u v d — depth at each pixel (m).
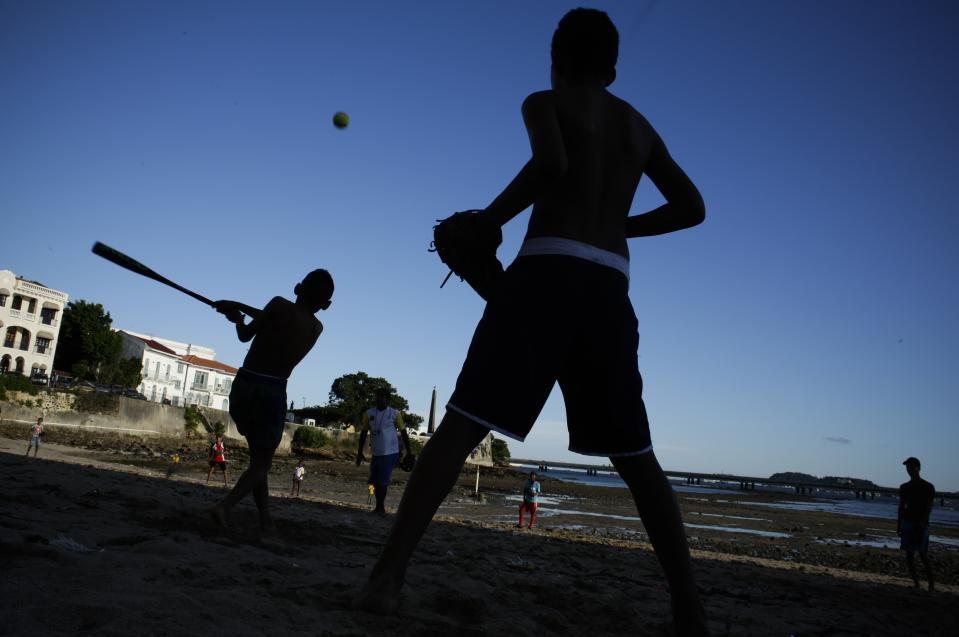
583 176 2.06
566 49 2.25
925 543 8.27
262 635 1.72
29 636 1.51
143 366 73.44
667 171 2.36
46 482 5.20
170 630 1.66
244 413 4.11
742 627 3.03
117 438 48.72
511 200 1.98
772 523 30.78
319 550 3.61
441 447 1.98
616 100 2.26
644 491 2.10
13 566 2.12
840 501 120.81
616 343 2.03
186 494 6.52
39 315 55.88
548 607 2.79
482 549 5.04
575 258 2.00
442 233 2.11
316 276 4.49
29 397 44.62
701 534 20.69
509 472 86.06
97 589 1.96
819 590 5.11
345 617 1.99
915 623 3.87
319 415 91.38
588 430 2.13
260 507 4.14
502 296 2.04
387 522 6.89
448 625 2.10
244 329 4.12
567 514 24.58
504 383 1.96
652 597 3.54
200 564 2.54
